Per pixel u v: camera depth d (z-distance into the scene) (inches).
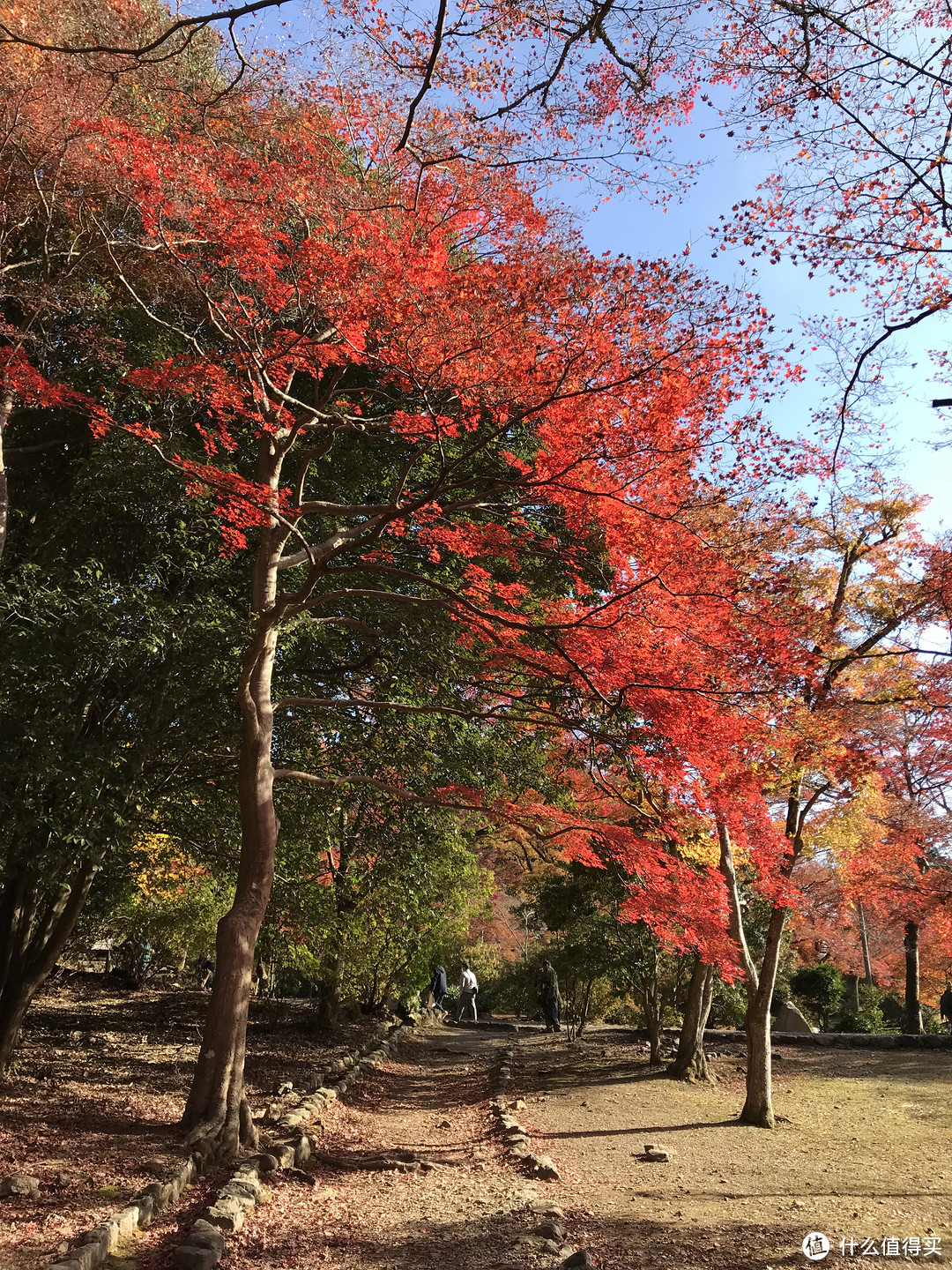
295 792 449.4
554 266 265.1
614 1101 458.0
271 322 310.2
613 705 303.0
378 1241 217.6
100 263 382.0
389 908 579.2
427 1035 812.6
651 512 269.4
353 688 479.8
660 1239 224.7
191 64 347.3
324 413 323.3
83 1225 208.1
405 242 265.9
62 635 322.7
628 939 559.5
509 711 422.3
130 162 286.7
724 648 279.7
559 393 257.4
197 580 392.5
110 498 367.6
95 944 870.4
